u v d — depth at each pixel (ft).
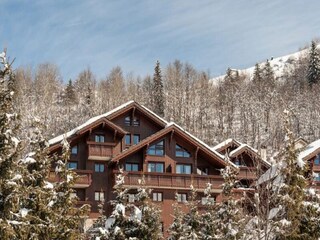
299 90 351.25
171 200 131.95
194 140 136.15
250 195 81.71
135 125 140.36
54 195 71.82
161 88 320.50
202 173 138.10
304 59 510.99
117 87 353.10
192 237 82.43
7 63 59.47
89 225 126.52
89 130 132.05
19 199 57.62
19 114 58.44
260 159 58.70
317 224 62.90
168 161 135.44
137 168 133.59
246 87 376.89
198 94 360.48
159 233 80.94
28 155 72.59
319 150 137.59
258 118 277.03
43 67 358.43
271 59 640.17
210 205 88.12
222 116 310.86
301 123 283.38
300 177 59.00
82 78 380.78
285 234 56.49
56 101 336.49
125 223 79.10
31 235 60.95
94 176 132.46
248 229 60.95
